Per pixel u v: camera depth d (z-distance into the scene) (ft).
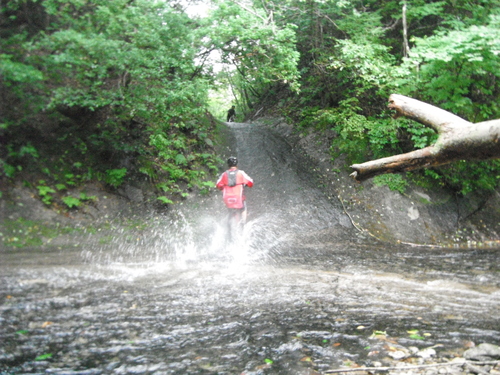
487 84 37.14
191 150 40.27
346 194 39.88
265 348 10.78
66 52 23.31
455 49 30.55
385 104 43.04
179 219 32.35
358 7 45.93
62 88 26.35
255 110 76.95
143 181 33.96
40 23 26.99
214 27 29.19
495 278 19.93
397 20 42.06
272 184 40.34
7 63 22.82
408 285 18.26
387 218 36.78
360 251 28.60
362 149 43.19
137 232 28.91
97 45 23.21
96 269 19.45
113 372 9.21
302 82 57.67
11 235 24.34
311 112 53.11
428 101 36.65
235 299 15.28
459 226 36.94
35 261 20.38
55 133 31.40
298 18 45.55
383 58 37.60
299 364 9.79
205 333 11.76
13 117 28.66
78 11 24.89
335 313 13.92
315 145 47.19
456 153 9.00
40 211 27.25
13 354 10.02
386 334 11.93
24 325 11.94
